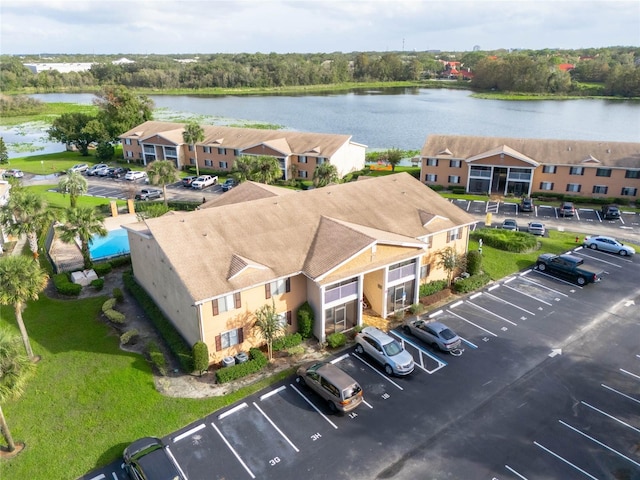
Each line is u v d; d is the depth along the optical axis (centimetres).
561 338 3341
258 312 3078
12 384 2188
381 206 4203
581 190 6956
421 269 3994
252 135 8681
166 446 2398
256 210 3712
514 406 2670
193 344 3072
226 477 2219
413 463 2291
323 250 3378
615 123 14450
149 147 9331
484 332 3425
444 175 7606
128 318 3625
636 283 4181
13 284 2862
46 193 7338
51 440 2445
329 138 8150
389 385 2858
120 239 5394
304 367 2855
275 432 2492
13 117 16588
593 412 2622
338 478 2212
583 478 2203
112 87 10656
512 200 6906
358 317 3428
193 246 3203
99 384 2852
